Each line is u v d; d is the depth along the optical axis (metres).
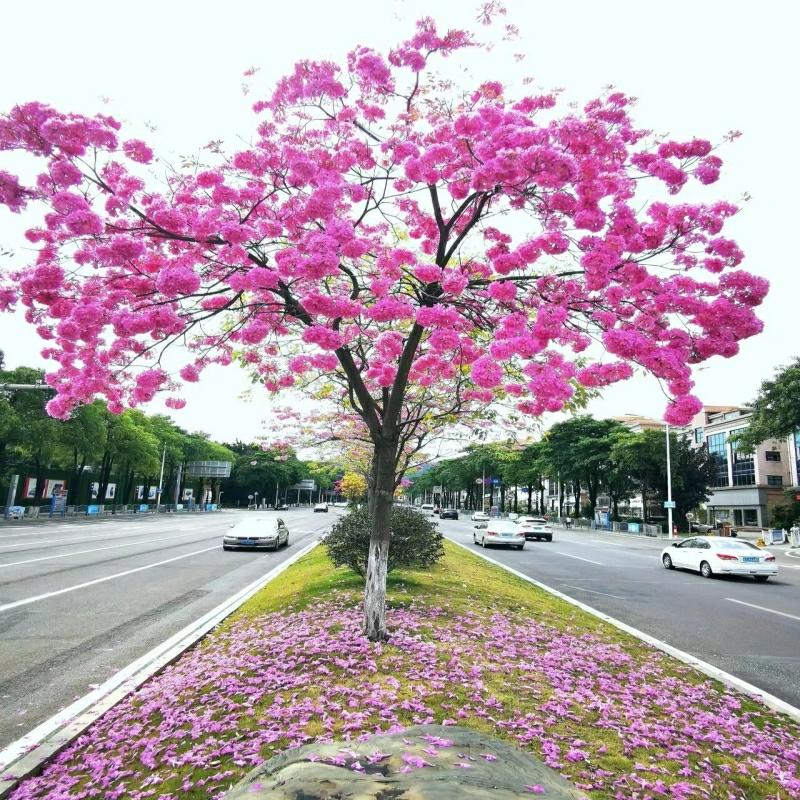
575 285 4.95
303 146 5.25
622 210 4.48
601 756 3.96
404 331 7.44
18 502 45.72
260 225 4.89
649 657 6.88
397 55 5.02
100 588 11.28
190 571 13.93
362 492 32.59
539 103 5.17
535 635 7.25
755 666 6.96
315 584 9.73
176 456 63.69
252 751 3.76
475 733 2.72
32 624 8.22
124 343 5.54
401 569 11.45
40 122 4.16
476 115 4.60
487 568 14.55
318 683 4.96
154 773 3.63
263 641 6.45
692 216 4.49
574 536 38.59
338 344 4.73
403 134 5.45
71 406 5.64
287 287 5.11
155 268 5.01
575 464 51.03
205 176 4.76
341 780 2.10
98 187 4.62
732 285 4.48
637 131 4.86
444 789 2.02
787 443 53.31
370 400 6.40
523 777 2.26
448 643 6.38
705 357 4.54
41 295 4.56
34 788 3.60
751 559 15.96
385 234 6.73
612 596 12.09
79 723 4.54
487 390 7.51
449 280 4.76
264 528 19.98
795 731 4.82
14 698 5.32
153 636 7.58
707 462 46.34
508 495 93.50
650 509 56.78
